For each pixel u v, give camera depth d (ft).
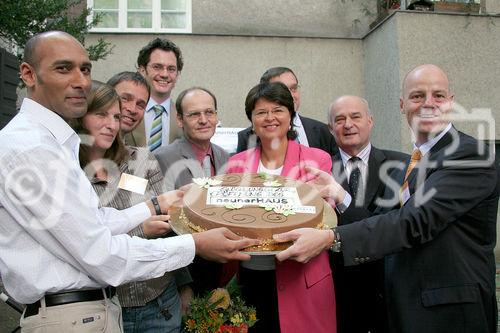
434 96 6.91
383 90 19.08
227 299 6.82
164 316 6.75
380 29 19.26
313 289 6.66
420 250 6.30
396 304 6.46
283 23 20.83
